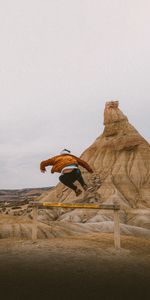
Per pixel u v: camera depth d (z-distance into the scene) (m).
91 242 11.40
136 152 110.62
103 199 90.88
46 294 5.31
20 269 7.20
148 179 101.88
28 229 20.05
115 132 118.31
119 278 6.69
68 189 102.88
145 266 8.27
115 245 10.68
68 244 10.62
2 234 19.08
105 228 40.50
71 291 5.55
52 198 102.94
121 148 111.50
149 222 72.31
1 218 24.23
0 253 9.17
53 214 75.44
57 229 21.53
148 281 6.52
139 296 5.36
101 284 6.11
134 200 92.50
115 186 97.44
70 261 8.28
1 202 123.81
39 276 6.57
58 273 6.91
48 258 8.52
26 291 5.46
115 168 104.75
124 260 8.90
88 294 5.39
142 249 10.98
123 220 74.12
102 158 110.69
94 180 99.94
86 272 7.12
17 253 9.16
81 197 93.38
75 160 7.22
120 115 123.12
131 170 104.25
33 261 8.12
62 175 7.11
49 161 7.31
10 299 4.97
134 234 45.50
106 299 5.12
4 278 6.36
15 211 77.00
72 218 71.50
